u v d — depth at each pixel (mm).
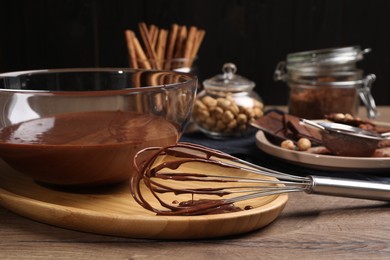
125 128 716
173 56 1184
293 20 1480
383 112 1248
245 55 1497
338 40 1492
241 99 1074
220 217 667
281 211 718
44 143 702
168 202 739
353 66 1126
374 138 856
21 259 647
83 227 688
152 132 728
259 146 938
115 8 1472
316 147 939
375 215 741
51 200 745
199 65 1499
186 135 1096
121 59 1499
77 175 727
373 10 1477
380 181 832
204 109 1058
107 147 704
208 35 1483
